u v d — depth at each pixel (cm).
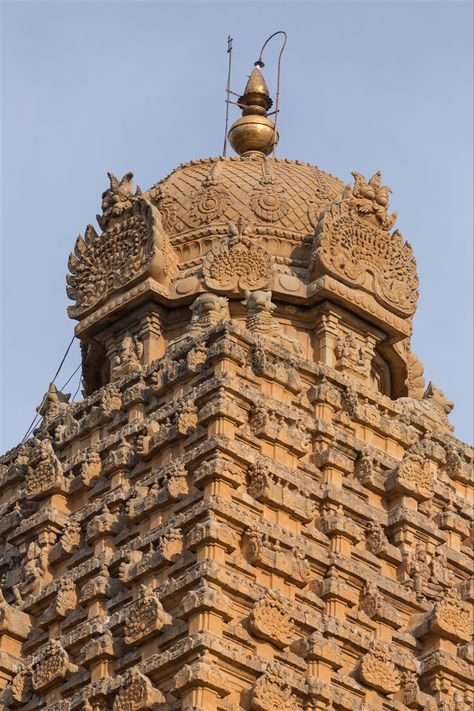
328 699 5178
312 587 5400
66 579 5531
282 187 6138
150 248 5988
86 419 5853
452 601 5538
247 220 6056
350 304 5944
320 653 5225
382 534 5594
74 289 6147
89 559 5562
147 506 5472
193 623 5125
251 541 5300
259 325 5766
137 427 5688
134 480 5631
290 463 5547
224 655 5081
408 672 5419
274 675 5106
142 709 5069
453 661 5459
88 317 6075
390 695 5356
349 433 5734
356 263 5991
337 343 5919
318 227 5969
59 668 5356
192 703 5000
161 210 6122
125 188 6150
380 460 5722
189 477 5444
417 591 5569
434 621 5484
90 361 6144
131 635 5228
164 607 5241
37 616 5597
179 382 5684
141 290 5956
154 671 5122
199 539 5250
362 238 6022
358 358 5931
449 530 5759
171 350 5781
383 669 5341
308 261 6006
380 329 6028
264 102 6575
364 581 5472
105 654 5275
